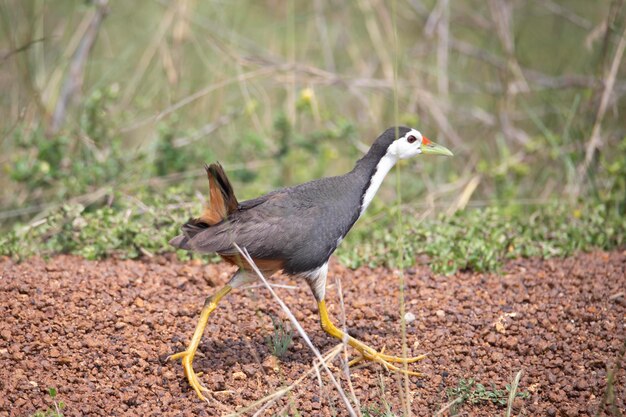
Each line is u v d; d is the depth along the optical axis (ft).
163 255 38.65
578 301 34.27
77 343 29.94
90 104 46.21
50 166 45.09
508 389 28.12
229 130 54.19
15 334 30.17
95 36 51.11
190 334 31.53
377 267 38.86
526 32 66.33
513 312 33.53
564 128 53.21
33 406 26.61
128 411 26.84
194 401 27.73
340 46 64.69
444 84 57.82
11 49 48.32
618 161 46.83
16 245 37.86
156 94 54.03
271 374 29.45
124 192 43.45
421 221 41.55
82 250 38.55
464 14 62.85
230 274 36.63
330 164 56.59
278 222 29.35
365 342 32.04
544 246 39.45
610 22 49.01
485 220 40.96
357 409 25.58
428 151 33.27
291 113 52.95
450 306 34.17
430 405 27.86
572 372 29.22
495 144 57.93
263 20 66.54
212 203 29.14
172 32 58.80
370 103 59.98
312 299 35.01
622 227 41.57
